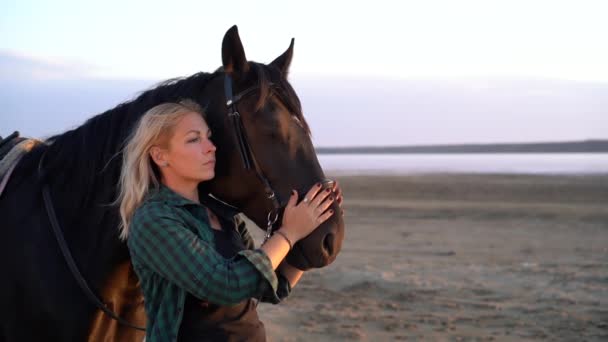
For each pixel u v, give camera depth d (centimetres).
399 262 981
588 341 577
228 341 215
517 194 2314
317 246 222
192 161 221
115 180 252
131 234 215
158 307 218
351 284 810
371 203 2045
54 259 247
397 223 1521
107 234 250
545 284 812
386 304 714
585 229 1385
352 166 5778
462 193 2403
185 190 228
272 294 213
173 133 221
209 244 219
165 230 209
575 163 5653
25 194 257
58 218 255
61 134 279
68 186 258
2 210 255
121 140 254
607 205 1894
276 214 231
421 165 5769
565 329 615
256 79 239
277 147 234
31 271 244
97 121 266
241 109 237
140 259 213
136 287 263
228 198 245
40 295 244
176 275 206
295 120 238
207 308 218
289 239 216
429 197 2273
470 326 627
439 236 1294
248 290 207
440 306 705
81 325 244
